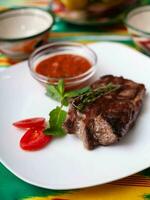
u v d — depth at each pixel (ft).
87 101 1.15
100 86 1.24
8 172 1.11
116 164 1.06
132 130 1.16
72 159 1.09
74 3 1.72
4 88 1.38
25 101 1.32
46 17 1.68
